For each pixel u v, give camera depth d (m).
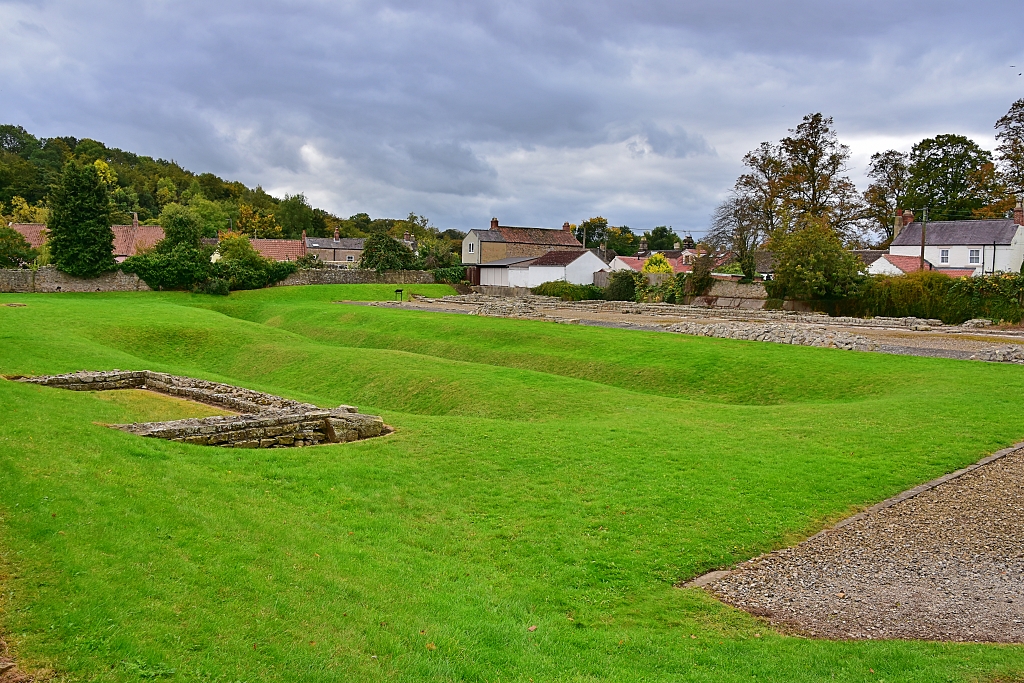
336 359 32.59
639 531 11.55
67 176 65.06
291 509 11.47
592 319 48.09
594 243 143.62
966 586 9.67
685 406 22.23
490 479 13.95
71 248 64.88
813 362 27.58
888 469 14.15
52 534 8.02
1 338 30.38
